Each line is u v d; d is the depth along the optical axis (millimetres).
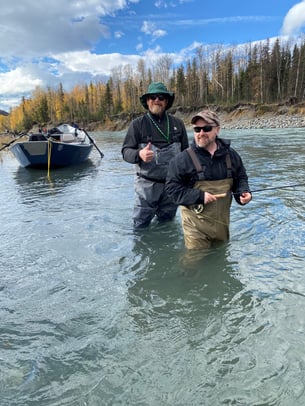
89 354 2227
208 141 3545
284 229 4363
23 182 9773
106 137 39844
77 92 111562
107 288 3127
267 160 11078
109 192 7566
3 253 4121
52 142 11516
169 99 4715
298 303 2664
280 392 1836
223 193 3695
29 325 2580
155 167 4688
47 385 1970
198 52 85875
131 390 1908
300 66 68812
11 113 109500
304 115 49500
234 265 3436
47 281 3322
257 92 70750
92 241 4422
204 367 2055
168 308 2730
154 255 3848
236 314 2584
